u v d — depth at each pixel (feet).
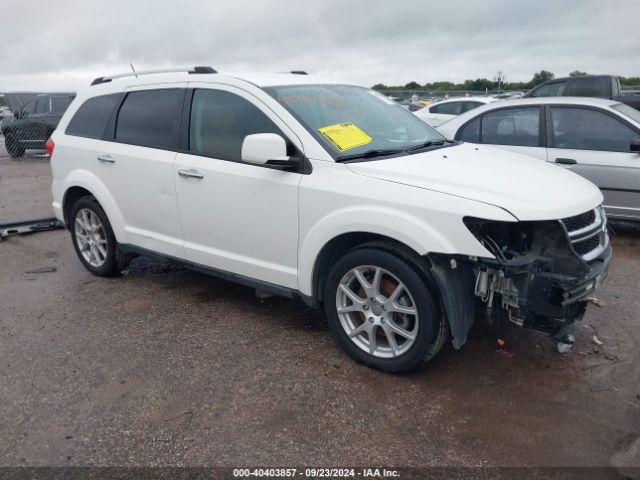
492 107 21.91
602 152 19.47
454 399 10.36
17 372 11.60
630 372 11.19
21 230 22.85
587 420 9.68
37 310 14.85
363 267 11.01
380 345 11.50
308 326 13.52
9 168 44.21
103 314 14.48
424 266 10.31
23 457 9.01
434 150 13.05
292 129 11.95
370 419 9.82
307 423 9.74
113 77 16.49
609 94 36.52
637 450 8.87
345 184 11.03
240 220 12.85
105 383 11.12
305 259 11.76
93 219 16.98
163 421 9.86
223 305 14.90
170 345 12.66
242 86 12.95
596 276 10.30
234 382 11.06
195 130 13.79
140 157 14.78
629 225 22.43
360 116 13.53
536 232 9.90
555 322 10.27
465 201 9.88
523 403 10.19
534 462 8.68
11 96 54.49
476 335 12.75
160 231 14.93
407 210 10.25
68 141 17.07
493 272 9.95
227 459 8.88
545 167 12.71
